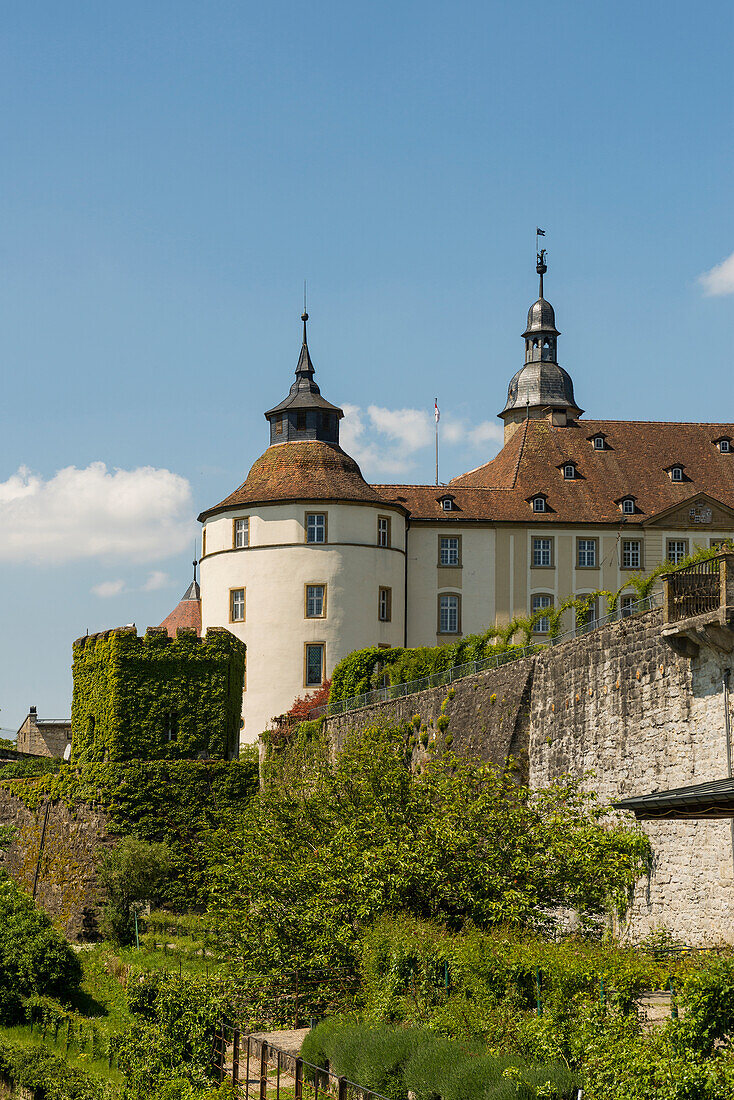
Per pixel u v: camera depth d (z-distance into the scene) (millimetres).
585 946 23484
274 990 27375
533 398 110625
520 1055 19766
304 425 77625
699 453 80125
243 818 35062
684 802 19141
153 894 55500
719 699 27250
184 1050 27078
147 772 60000
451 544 76500
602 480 78188
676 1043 15992
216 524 76250
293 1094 22750
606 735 32375
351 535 73625
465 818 28703
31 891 61156
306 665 72688
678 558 75188
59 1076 33219
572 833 28547
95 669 62438
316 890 29266
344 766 35375
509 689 38969
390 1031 21547
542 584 75625
